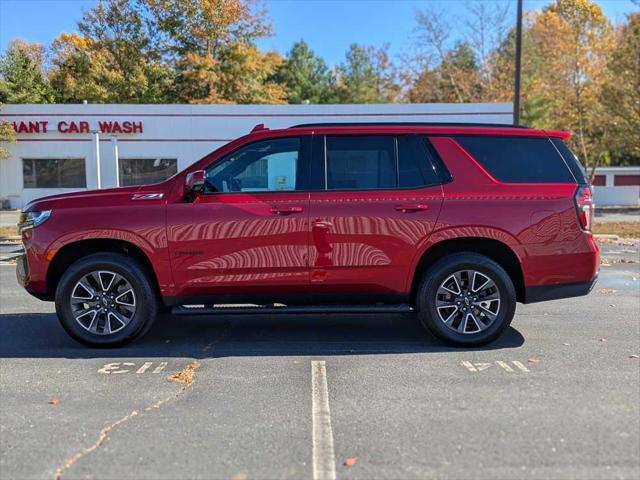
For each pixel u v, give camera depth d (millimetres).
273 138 5500
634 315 6938
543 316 6891
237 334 6172
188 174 5414
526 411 4012
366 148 5477
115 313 5520
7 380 4727
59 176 27750
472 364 5062
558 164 5516
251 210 5305
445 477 3133
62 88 37750
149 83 38062
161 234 5305
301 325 6570
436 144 5473
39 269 5422
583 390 4406
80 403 4223
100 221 5324
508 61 40031
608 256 12680
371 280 5383
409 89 47062
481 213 5320
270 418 3934
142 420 3912
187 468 3252
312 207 5312
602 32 34531
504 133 5551
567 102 35125
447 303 5496
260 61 39750
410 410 4051
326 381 4660
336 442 3562
